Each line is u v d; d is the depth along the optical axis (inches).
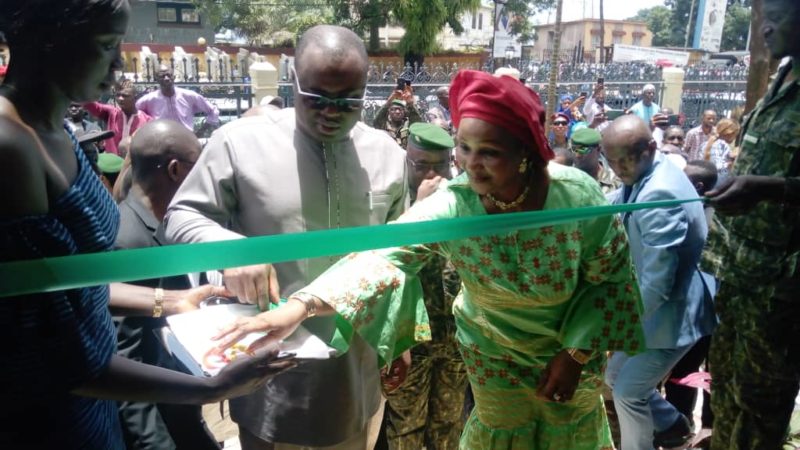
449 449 124.4
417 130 123.3
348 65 76.8
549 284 72.6
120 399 57.4
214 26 960.3
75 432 56.0
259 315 70.1
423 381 116.8
